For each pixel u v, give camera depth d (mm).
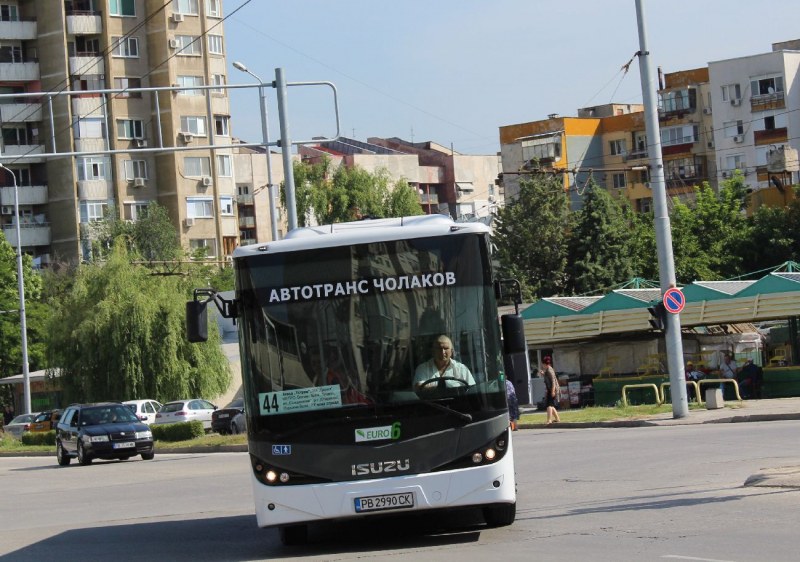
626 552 11758
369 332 13531
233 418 53500
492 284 13758
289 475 13227
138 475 32500
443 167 144250
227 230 103062
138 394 60406
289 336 13594
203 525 17859
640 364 49781
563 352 52094
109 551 15375
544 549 12359
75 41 98188
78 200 97062
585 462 23188
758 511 14180
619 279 77938
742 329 51812
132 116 99188
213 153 102250
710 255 80875
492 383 13414
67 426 42688
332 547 14188
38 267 95938
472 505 13148
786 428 27594
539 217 79625
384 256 13703
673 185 103375
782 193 93625
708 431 28812
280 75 30094
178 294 61906
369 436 13172
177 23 100062
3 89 97000
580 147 107125
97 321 60250
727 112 99188
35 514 22359
